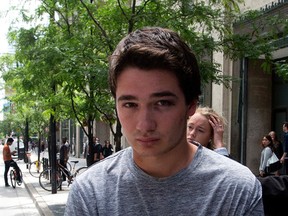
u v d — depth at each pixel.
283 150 11.32
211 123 3.33
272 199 2.61
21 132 40.34
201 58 7.50
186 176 1.57
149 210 1.54
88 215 1.58
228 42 7.56
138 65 1.44
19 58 9.28
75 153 38.97
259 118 12.68
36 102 17.75
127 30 7.52
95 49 7.55
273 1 10.33
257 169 12.66
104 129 33.12
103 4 8.77
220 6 8.60
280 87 12.49
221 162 1.63
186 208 1.54
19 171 17.84
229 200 1.54
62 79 7.11
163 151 1.50
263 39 7.46
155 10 7.26
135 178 1.57
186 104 1.55
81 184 1.64
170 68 1.45
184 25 7.00
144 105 1.46
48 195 13.99
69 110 9.52
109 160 1.70
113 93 1.59
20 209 12.29
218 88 13.23
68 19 9.92
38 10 9.88
